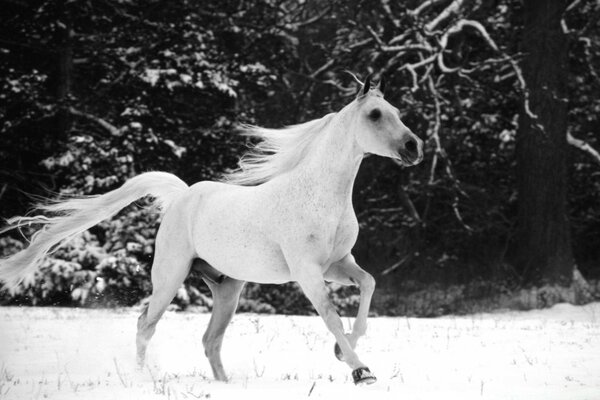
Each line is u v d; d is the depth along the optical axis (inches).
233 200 294.2
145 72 906.7
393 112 271.3
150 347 401.7
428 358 358.3
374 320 561.6
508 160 1111.6
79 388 262.1
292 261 270.5
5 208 935.0
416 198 1138.0
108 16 971.3
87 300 799.1
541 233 924.6
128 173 858.8
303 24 1141.1
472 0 968.3
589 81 1084.5
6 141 935.7
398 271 1072.8
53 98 915.4
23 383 279.1
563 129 940.6
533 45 946.1
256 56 1075.9
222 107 975.0
